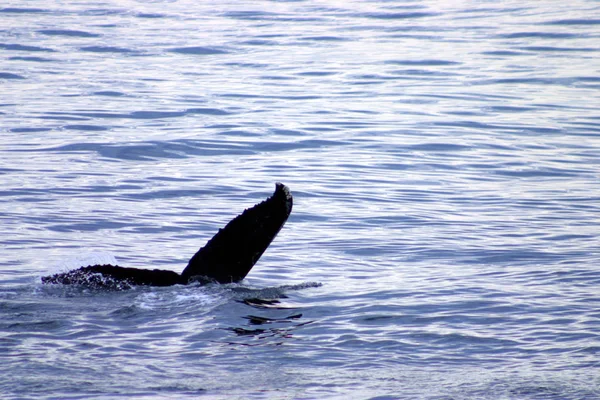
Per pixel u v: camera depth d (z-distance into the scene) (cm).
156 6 12988
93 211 4538
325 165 5678
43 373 2320
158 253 3866
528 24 11388
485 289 3241
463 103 7588
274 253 3847
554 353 2520
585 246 3922
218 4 13200
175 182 5212
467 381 2292
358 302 3061
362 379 2312
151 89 8069
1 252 3797
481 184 5238
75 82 8312
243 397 2167
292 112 7238
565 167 5644
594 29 11019
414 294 3178
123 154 5903
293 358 2477
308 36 10756
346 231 4238
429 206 4734
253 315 2870
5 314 2823
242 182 5244
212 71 8944
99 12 12438
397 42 10375
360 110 7325
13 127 6569
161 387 2233
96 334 2650
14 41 10238
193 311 2875
